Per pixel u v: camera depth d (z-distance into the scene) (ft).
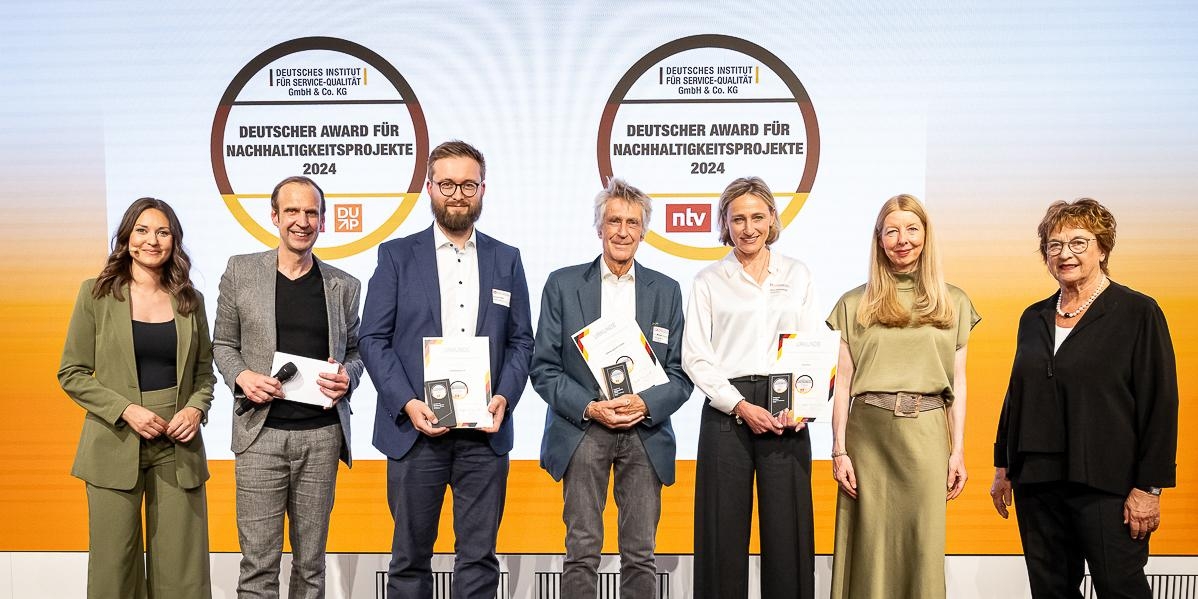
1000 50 9.62
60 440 10.04
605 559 10.01
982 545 9.91
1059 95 9.61
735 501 7.93
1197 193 9.65
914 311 7.72
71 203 9.91
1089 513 7.59
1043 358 7.81
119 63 9.84
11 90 9.89
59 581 10.11
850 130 9.70
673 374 8.11
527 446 9.98
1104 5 9.59
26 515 10.09
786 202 9.75
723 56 9.70
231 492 9.98
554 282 8.21
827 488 9.98
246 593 7.95
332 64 9.80
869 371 7.86
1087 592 9.81
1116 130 9.62
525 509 10.03
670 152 9.77
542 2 9.75
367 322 7.93
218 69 9.82
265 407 7.91
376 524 10.00
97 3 9.83
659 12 9.70
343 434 8.29
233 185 9.86
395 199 9.85
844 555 8.10
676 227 9.82
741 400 7.78
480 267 8.09
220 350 8.08
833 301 9.76
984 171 9.68
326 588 10.04
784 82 9.70
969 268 9.70
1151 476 7.35
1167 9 9.57
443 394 7.68
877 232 7.84
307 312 8.06
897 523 7.77
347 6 9.77
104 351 7.75
